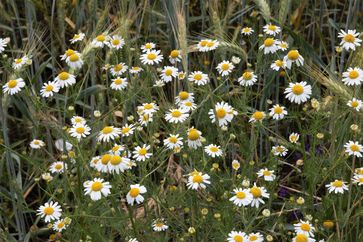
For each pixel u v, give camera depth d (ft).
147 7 3.39
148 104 2.90
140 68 3.04
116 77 3.19
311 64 3.13
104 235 2.82
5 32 3.67
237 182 2.82
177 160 3.25
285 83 3.32
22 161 3.33
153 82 3.13
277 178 2.92
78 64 2.91
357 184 2.83
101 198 2.67
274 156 2.91
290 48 3.32
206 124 3.05
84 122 2.88
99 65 3.44
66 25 3.57
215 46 3.00
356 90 2.79
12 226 3.18
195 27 3.74
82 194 2.80
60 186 2.91
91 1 3.23
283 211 2.87
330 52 3.64
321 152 3.16
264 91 3.11
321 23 3.42
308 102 3.30
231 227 2.69
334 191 2.82
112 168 2.62
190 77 3.01
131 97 2.93
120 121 3.48
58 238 2.98
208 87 2.97
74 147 2.87
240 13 3.45
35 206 3.27
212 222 2.80
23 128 3.47
